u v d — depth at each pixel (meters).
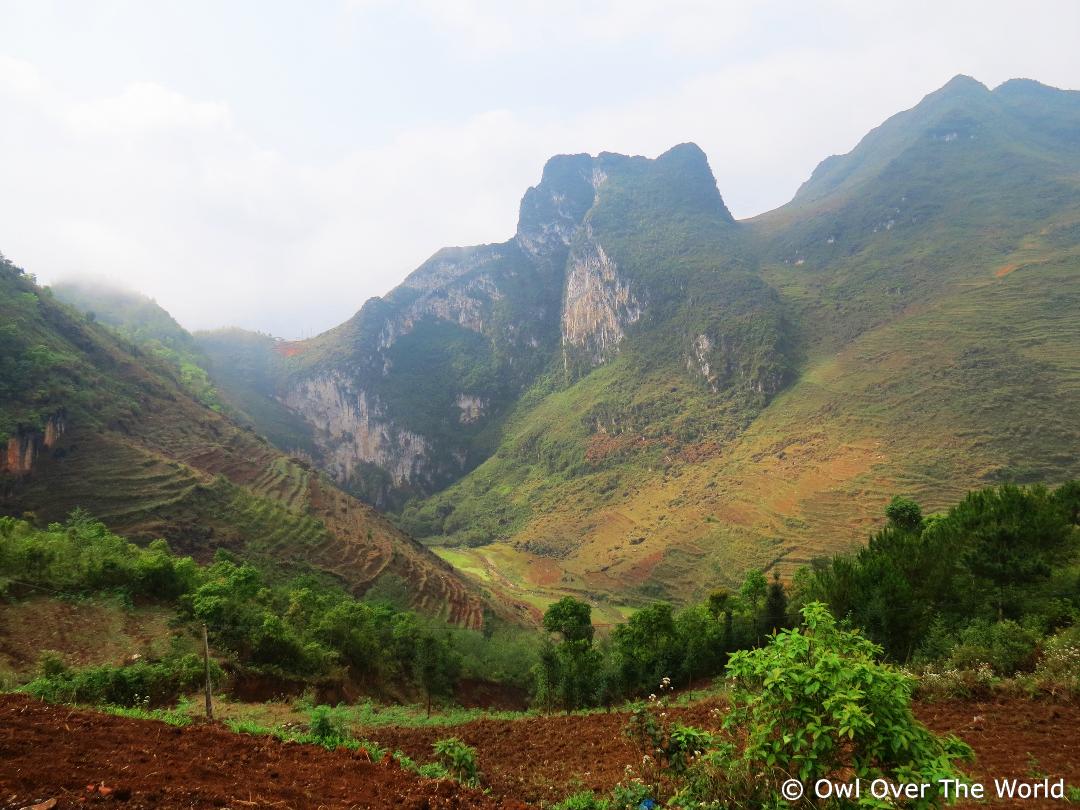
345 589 52.94
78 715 8.29
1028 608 20.41
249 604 29.19
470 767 8.98
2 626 22.44
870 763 4.84
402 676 34.59
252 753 7.68
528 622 73.38
